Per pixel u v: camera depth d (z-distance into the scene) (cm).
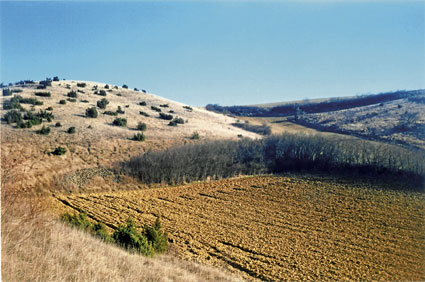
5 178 1248
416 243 2981
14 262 725
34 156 5084
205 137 8038
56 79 13062
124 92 12875
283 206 4331
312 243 3041
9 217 909
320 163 6662
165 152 6156
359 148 6725
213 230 3372
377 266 2536
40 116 7081
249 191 5144
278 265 2542
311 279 2303
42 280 709
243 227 3497
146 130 7881
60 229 1084
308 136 7694
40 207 1125
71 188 4612
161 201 4506
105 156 5841
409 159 5647
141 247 1628
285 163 6875
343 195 4662
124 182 5300
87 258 930
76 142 6056
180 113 11194
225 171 6450
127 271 1011
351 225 3531
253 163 6738
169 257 1973
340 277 2348
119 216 3600
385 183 5147
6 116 6506
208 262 2458
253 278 2266
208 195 4931
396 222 3547
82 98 10019
